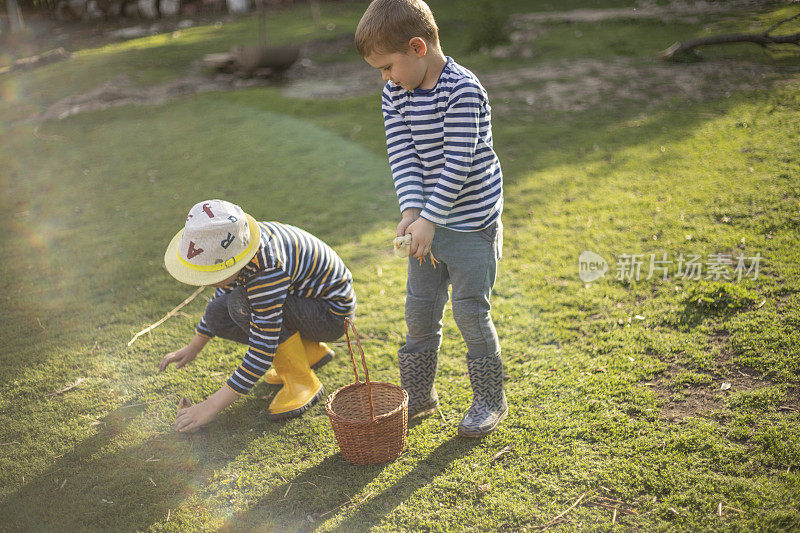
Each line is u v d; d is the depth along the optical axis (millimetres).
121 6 20188
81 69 12984
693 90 7660
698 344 2979
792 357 2762
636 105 7395
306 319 2766
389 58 2090
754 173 4910
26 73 13422
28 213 5914
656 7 12797
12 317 3914
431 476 2352
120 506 2314
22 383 3160
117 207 5852
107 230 5309
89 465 2549
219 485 2395
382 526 2141
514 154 6199
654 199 4719
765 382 2658
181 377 3127
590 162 5711
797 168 4871
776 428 2375
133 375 3176
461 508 2195
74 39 17703
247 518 2221
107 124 9031
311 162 6633
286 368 2807
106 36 17734
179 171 6734
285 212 5281
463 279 2375
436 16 14891
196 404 2791
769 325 3016
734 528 1995
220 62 11609
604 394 2717
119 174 6836
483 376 2527
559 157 5953
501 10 14367
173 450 2607
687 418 2506
